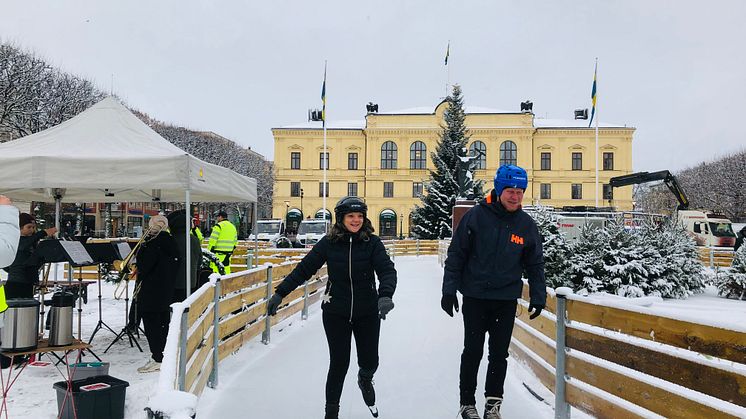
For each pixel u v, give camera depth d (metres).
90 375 4.86
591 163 61.66
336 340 4.19
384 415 4.63
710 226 33.38
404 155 61.94
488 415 4.10
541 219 13.49
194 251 7.47
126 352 7.03
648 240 13.88
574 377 4.26
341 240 4.20
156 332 6.25
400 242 30.25
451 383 5.57
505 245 4.07
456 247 4.21
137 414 4.64
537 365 5.41
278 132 63.53
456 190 35.78
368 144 62.19
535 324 5.66
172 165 6.38
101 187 6.22
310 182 63.38
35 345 4.77
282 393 5.14
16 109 25.50
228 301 5.91
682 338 3.13
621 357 3.65
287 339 7.75
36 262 6.53
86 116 7.23
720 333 2.87
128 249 7.98
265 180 60.06
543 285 4.06
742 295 14.25
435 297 12.15
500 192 4.13
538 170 62.16
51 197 10.25
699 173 61.50
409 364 6.30
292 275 4.23
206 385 5.31
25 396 5.08
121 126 7.18
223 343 5.74
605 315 3.85
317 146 63.41
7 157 6.05
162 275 6.25
